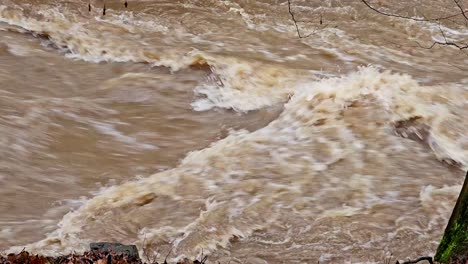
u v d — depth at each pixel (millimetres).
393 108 17094
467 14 24750
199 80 18953
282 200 13578
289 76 19234
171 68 19453
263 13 23953
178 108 17750
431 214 13312
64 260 10461
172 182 14148
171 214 13055
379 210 13375
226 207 13289
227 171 14578
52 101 17312
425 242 12414
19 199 13547
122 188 14016
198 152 15641
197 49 20625
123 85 18562
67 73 19047
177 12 23266
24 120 16156
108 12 22719
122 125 16797
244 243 12344
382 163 15055
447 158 15586
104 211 13141
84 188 14156
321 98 17641
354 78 18797
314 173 14547
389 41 22812
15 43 20219
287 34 22578
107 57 19969
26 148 15188
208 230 12586
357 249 12172
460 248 10117
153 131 16688
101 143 15898
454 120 17062
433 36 23375
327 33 22891
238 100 18156
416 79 20047
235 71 19109
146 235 12406
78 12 22375
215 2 24156
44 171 14539
